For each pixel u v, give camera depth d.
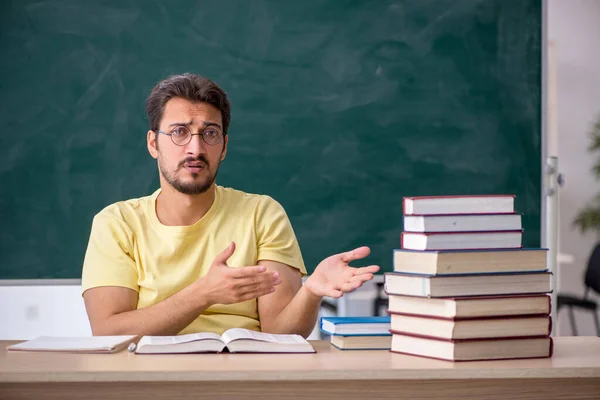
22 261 2.96
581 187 5.08
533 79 3.09
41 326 2.97
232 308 1.83
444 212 1.38
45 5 2.96
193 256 1.86
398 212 3.07
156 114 1.82
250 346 1.39
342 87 3.05
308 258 3.05
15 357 1.33
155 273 1.84
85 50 2.97
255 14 3.02
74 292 2.97
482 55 3.08
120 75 2.98
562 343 1.56
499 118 3.08
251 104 3.03
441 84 3.07
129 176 2.99
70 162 2.97
